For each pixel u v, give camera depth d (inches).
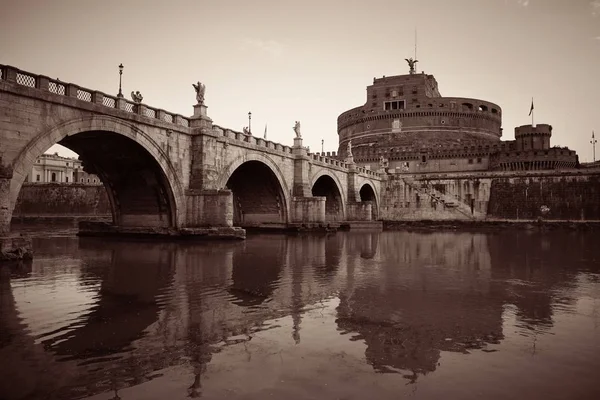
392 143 4842.5
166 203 1496.1
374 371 362.9
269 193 2082.9
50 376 347.6
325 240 1683.1
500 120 5388.8
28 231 2076.8
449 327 489.1
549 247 1465.3
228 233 1435.8
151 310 549.3
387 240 1738.4
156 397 313.6
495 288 710.5
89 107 1103.6
